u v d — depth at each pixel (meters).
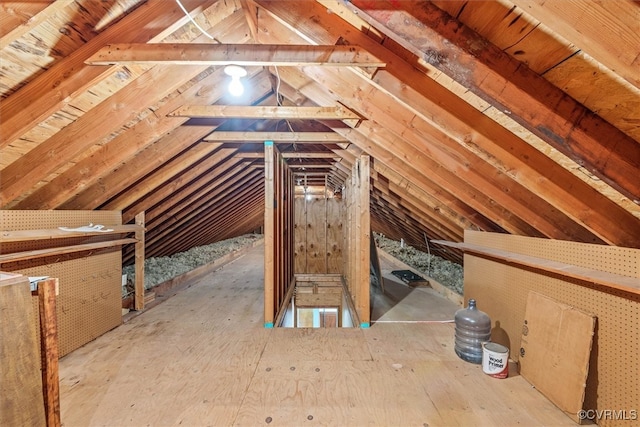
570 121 1.09
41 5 1.13
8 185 1.92
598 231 1.51
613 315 1.47
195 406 1.67
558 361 1.71
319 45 1.41
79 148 1.92
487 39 1.07
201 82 2.29
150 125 2.25
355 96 2.00
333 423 1.53
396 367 2.11
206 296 3.94
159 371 2.04
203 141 2.87
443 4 1.04
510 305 2.30
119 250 2.91
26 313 0.84
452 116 1.53
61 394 1.78
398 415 1.60
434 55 1.10
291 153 3.82
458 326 2.30
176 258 5.87
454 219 3.00
